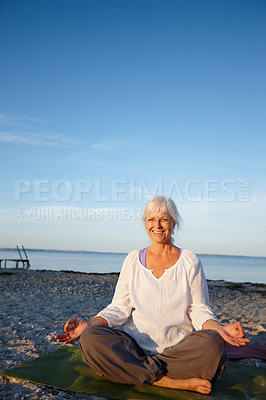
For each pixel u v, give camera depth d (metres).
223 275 27.77
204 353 2.62
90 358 2.74
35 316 5.88
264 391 2.88
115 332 2.78
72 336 2.81
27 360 3.51
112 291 9.98
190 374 2.69
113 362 2.71
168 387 2.75
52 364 3.33
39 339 4.32
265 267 48.00
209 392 2.72
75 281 12.03
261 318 6.39
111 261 55.88
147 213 2.93
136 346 2.81
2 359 3.52
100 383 2.84
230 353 3.88
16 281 11.41
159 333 2.79
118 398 2.59
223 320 6.10
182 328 2.85
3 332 4.63
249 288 11.98
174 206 2.94
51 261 46.91
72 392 2.72
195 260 2.91
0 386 2.83
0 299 7.72
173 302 2.79
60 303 7.57
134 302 2.87
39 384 2.85
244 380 3.08
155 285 2.85
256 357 3.78
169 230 2.91
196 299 2.90
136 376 2.70
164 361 2.73
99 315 2.91
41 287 10.14
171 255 2.96
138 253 3.05
